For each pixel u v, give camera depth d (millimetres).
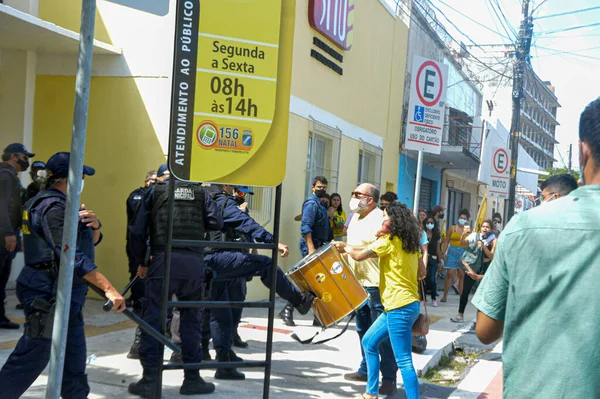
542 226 1945
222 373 5637
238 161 4219
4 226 6488
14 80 9281
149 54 9125
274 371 6078
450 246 13164
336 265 5109
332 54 12680
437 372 7113
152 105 9094
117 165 9227
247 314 9242
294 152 11180
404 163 18016
